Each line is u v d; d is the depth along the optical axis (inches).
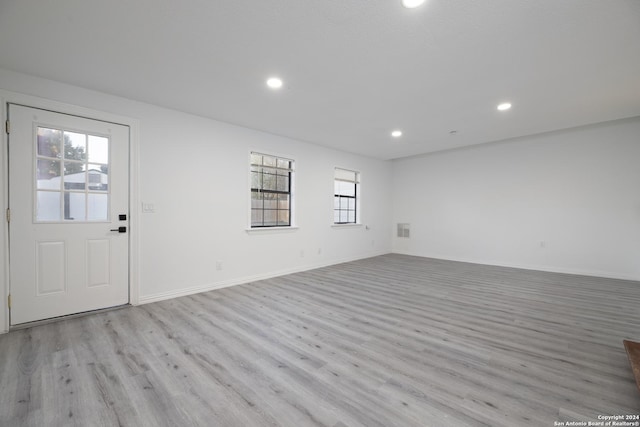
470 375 74.9
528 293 149.0
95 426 57.2
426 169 268.5
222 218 160.1
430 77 109.7
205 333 99.7
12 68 100.7
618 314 118.6
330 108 141.5
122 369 77.2
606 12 73.6
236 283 165.9
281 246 191.8
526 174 213.6
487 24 78.7
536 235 209.8
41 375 74.2
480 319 113.4
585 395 66.6
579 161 193.0
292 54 93.8
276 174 192.4
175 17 75.4
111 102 123.4
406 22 78.0
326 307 127.0
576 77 109.8
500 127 173.5
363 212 260.8
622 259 179.6
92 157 119.2
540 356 84.6
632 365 68.8
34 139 106.5
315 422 58.2
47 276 109.0
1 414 60.2
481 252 235.5
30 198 105.6
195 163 149.6
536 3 70.6
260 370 77.1
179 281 143.1
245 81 112.3
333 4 70.8
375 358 83.6
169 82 112.7
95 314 117.0
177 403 63.9
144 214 132.3
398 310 123.3
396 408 62.4
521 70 104.3
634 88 119.5
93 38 84.2
